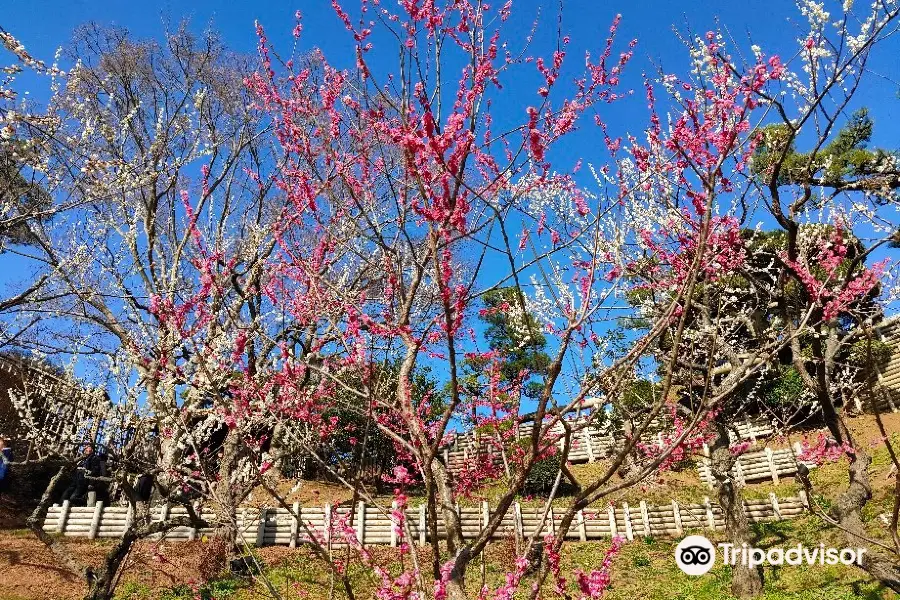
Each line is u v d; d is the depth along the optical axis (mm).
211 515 12445
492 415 4941
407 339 3631
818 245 6887
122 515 13523
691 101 3947
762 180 6781
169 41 13328
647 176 4051
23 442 14727
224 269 5477
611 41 4211
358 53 3635
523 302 3393
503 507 3316
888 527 5449
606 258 4230
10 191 7020
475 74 3729
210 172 11453
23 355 11477
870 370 5430
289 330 5984
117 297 8445
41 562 11391
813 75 5613
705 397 3436
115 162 7023
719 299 5172
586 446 19203
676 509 14828
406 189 4098
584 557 13195
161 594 10555
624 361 3324
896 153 12156
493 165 3977
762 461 16328
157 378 6074
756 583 10648
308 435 4965
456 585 3236
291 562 12000
